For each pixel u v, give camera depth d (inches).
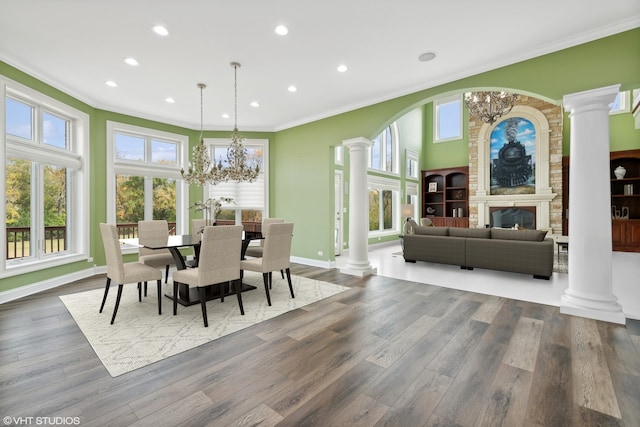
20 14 104.2
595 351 90.8
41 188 160.1
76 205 182.2
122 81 160.6
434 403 67.4
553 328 108.0
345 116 206.4
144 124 217.9
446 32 118.4
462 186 410.6
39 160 155.9
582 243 119.4
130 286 165.3
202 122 235.9
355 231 198.1
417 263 236.7
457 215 403.9
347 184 299.0
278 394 70.8
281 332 106.0
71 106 173.5
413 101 173.6
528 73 135.3
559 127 313.9
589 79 121.3
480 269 211.5
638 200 291.1
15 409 64.9
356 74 154.6
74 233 181.8
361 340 99.3
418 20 110.4
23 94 144.5
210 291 152.0
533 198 323.6
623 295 146.8
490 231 203.5
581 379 76.3
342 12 105.5
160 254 168.4
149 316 121.1
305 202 234.4
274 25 112.7
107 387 73.3
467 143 407.2
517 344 95.7
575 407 65.7
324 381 76.0
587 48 121.4
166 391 71.9
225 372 80.2
